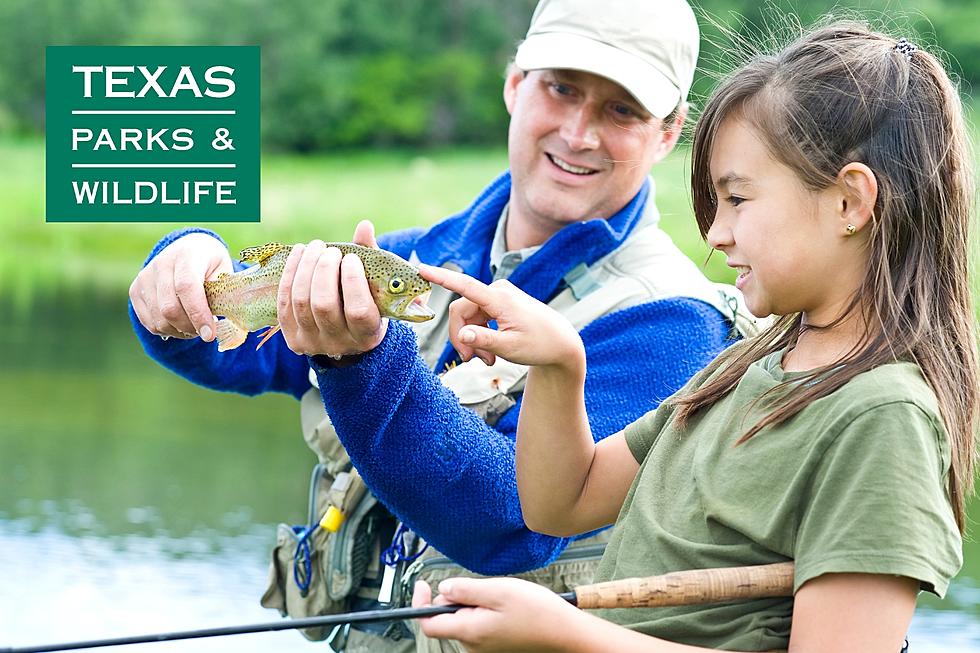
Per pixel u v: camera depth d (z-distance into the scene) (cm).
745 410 208
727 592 195
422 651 305
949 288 206
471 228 349
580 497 242
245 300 270
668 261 327
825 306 207
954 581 677
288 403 1255
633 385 302
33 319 1725
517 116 338
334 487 325
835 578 185
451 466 271
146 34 3250
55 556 658
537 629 188
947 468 191
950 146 209
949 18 2795
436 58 3431
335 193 2678
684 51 333
